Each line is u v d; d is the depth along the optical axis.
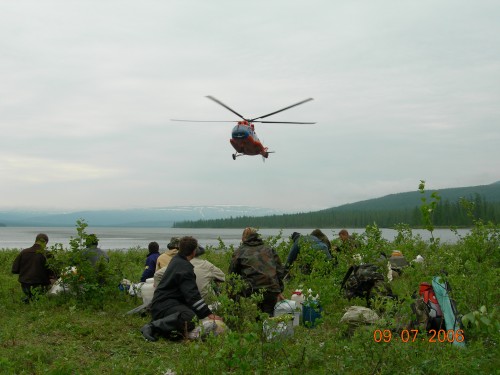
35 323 9.89
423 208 8.46
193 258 10.23
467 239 11.45
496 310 8.03
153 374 6.88
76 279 12.03
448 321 8.19
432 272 8.64
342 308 10.34
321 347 7.39
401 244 13.95
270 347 6.79
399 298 7.59
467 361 6.66
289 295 12.45
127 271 14.92
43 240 12.67
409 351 6.82
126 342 8.72
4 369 6.67
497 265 11.21
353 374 6.52
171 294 9.26
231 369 6.87
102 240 106.81
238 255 10.07
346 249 15.27
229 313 8.54
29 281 12.37
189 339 8.71
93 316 10.79
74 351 8.04
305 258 14.37
